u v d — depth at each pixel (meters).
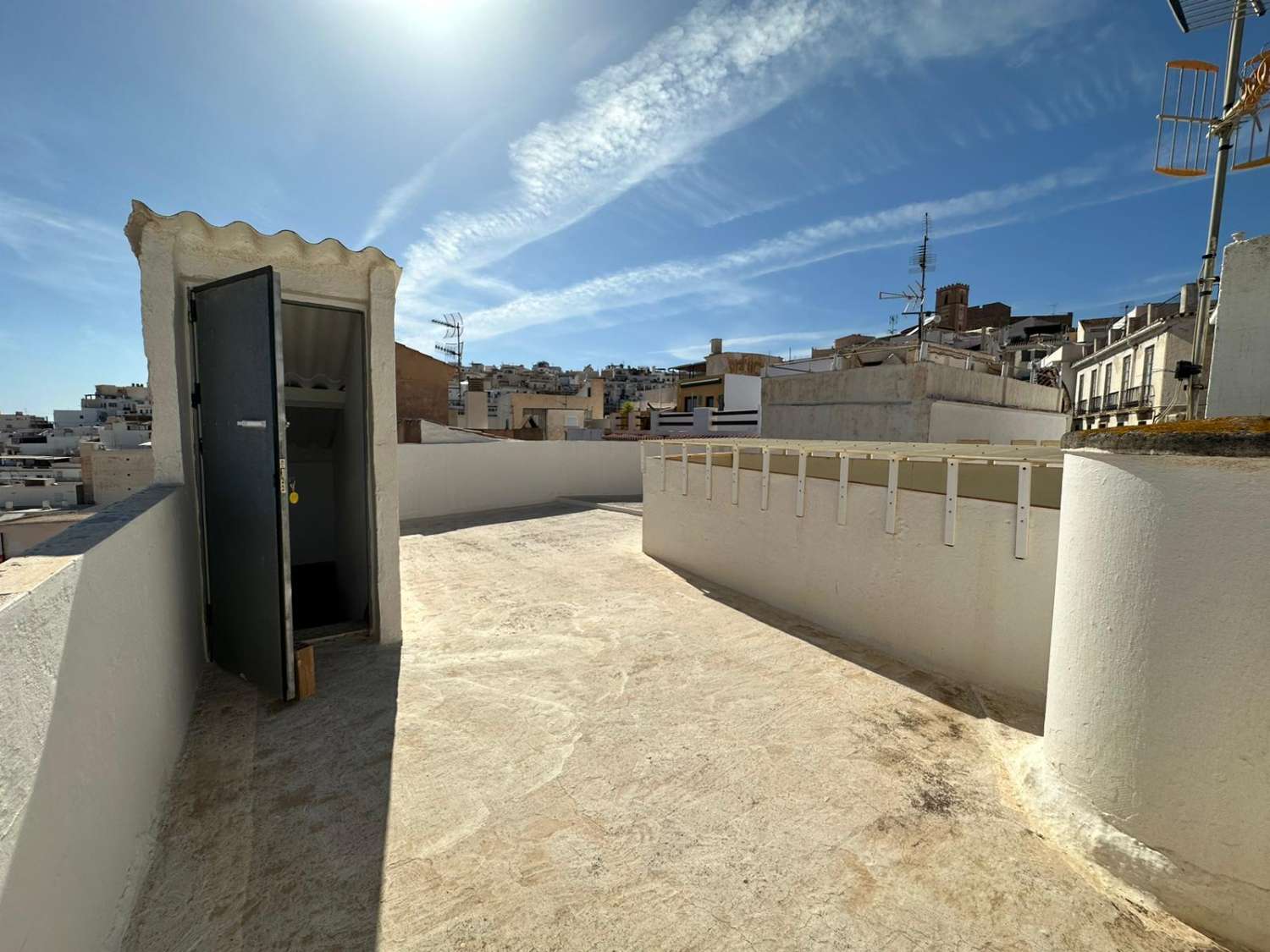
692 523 7.14
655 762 3.04
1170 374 20.70
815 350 30.58
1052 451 3.71
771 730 3.37
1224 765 1.98
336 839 2.41
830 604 5.13
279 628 3.60
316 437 6.39
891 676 4.15
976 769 3.00
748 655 4.54
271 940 1.92
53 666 1.49
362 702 3.69
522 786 2.81
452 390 39.34
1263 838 1.92
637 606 5.81
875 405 15.05
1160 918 2.07
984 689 3.94
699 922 2.04
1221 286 3.30
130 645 2.29
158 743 2.67
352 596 5.33
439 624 5.26
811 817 2.61
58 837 1.48
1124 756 2.25
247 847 2.36
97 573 1.88
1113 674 2.30
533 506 13.73
